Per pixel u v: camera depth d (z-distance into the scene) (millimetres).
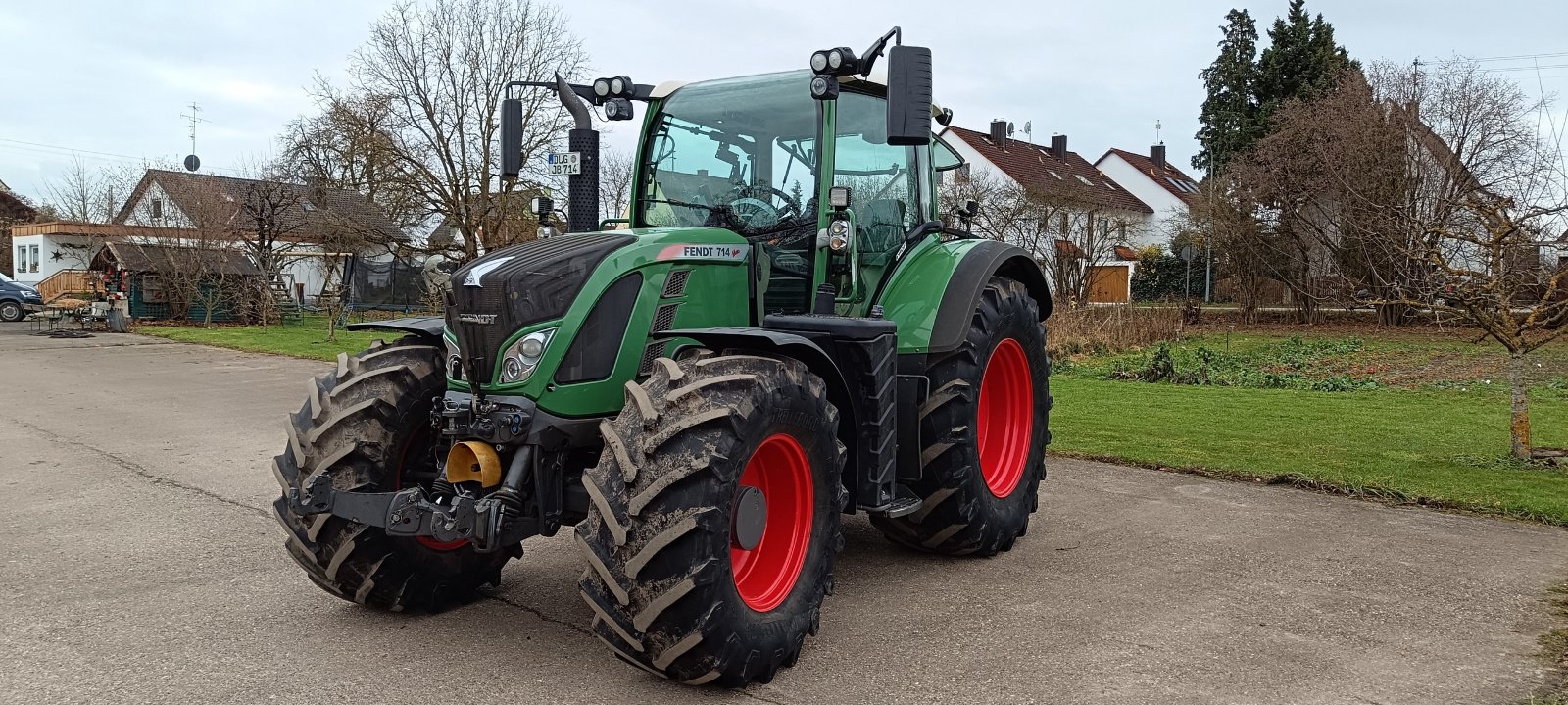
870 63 4297
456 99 21938
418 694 3406
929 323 4816
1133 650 3795
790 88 4668
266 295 24234
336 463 3891
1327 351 18109
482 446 3623
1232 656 3732
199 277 25578
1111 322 18875
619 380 3855
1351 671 3592
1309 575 4746
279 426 9406
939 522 4922
